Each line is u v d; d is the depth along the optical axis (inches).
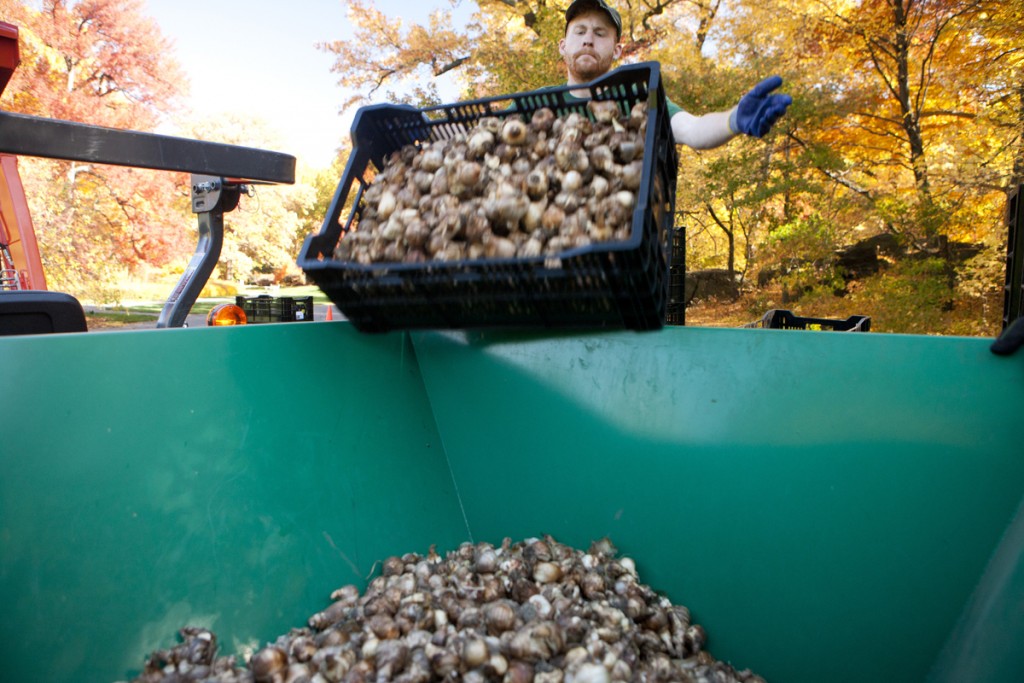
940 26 435.2
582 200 72.4
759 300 541.0
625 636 64.2
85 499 55.1
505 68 566.3
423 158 80.1
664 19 577.9
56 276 725.9
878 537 60.0
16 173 170.4
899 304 413.4
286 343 73.0
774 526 65.0
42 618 51.1
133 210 799.7
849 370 61.6
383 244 75.0
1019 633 45.5
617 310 69.8
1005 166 397.1
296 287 1119.6
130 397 59.4
